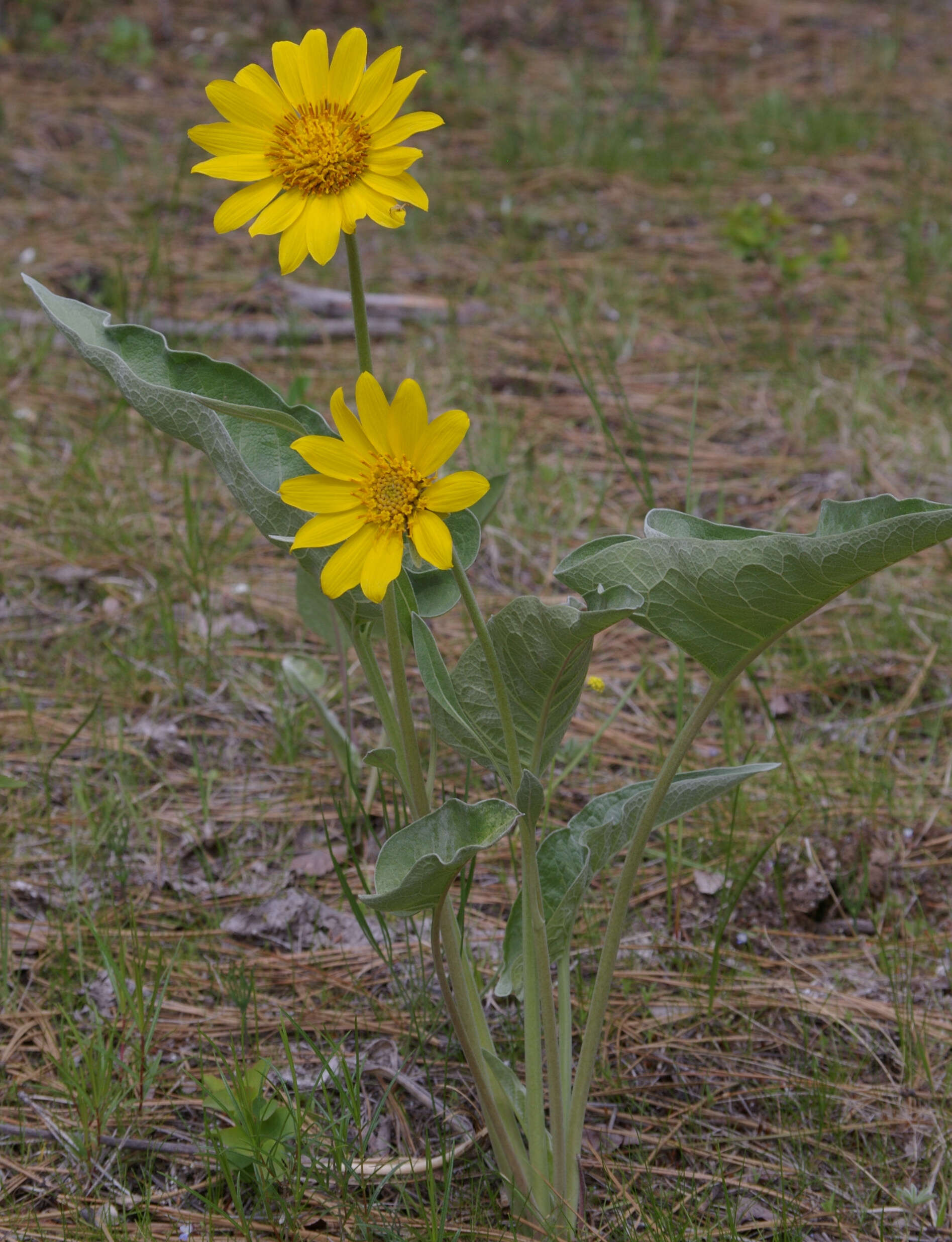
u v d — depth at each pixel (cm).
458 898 233
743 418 407
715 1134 187
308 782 260
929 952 223
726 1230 168
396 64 123
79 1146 178
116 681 284
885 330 462
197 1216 169
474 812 134
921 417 402
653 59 746
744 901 235
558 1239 159
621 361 440
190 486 364
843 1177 178
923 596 326
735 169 611
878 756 273
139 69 682
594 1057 160
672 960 222
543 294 485
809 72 753
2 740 266
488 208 562
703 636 135
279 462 157
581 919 229
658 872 243
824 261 459
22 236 492
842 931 231
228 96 124
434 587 159
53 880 232
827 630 317
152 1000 190
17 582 318
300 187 124
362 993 211
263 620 314
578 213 564
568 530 346
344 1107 183
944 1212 170
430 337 444
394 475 121
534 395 420
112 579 321
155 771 262
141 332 153
